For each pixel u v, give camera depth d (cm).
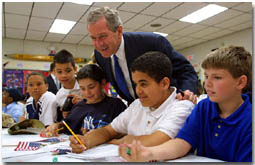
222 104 60
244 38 473
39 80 145
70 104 125
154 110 79
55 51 570
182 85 106
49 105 138
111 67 121
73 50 595
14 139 96
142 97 74
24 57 538
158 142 66
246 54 59
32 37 525
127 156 54
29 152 69
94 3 337
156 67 72
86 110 111
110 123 97
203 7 358
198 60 593
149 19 405
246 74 57
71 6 346
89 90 109
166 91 78
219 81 57
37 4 339
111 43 100
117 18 101
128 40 112
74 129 110
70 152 69
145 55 76
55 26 447
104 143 83
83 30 470
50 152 69
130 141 73
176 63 112
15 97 225
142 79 73
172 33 498
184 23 430
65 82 141
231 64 55
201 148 66
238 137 57
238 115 58
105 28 96
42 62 562
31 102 153
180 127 70
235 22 428
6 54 529
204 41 570
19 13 373
